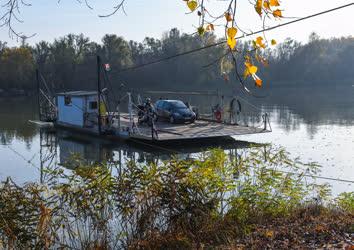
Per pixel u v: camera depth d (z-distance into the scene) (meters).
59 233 7.10
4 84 88.31
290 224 7.97
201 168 7.73
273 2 3.30
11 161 22.41
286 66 109.50
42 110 42.03
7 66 85.25
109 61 92.19
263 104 57.62
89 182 7.04
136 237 7.00
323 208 9.29
